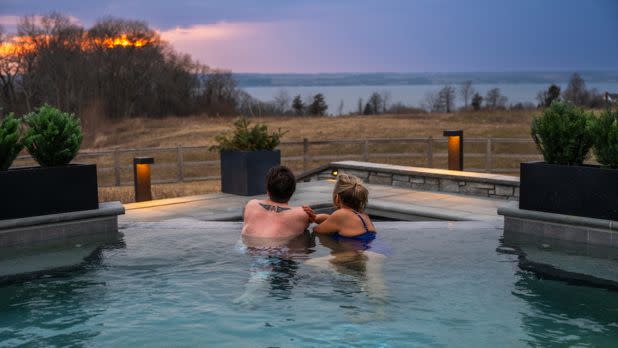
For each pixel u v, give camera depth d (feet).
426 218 24.62
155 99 184.24
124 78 177.37
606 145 14.48
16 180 15.08
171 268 12.91
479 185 29.81
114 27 175.01
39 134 15.76
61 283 12.00
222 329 9.56
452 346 8.89
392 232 16.03
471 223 17.24
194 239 15.44
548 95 140.67
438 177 31.60
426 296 11.00
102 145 114.62
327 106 168.66
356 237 15.08
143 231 16.55
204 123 144.87
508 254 13.88
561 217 14.96
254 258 13.44
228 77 188.75
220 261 13.34
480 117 118.83
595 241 14.66
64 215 15.66
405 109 160.66
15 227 15.01
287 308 10.40
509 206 16.39
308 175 39.42
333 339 9.14
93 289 11.59
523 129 95.71
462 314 10.15
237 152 30.27
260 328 9.58
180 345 8.96
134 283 11.93
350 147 84.43
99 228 16.35
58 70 155.74
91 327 9.69
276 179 15.60
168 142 106.42
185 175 68.03
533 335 9.26
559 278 12.10
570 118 15.57
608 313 10.21
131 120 153.99
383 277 12.08
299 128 108.06
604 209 14.34
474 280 11.99
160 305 10.67
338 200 15.55
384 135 94.48
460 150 39.40
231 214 25.05
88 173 16.21
